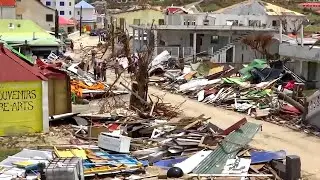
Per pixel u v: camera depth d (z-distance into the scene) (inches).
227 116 1561.3
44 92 1223.5
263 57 2832.2
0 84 1182.9
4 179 845.2
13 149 1072.8
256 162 966.4
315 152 1139.9
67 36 4382.4
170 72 2402.8
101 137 1050.7
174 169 903.7
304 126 1395.2
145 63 1627.7
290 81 2017.7
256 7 3592.5
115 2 6973.4
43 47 2687.0
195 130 1186.0
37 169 880.3
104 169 908.6
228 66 2396.7
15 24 2847.0
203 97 1849.2
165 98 1876.2
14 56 1285.7
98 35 4852.4
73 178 773.3
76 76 2064.5
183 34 3019.2
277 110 1547.7
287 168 903.1
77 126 1291.8
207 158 978.7
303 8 6087.6
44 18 3740.2
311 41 2491.4
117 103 1632.6
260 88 1850.4
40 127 1227.9
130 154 1031.0
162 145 1072.8
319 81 2071.9
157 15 3843.5
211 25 3097.9
